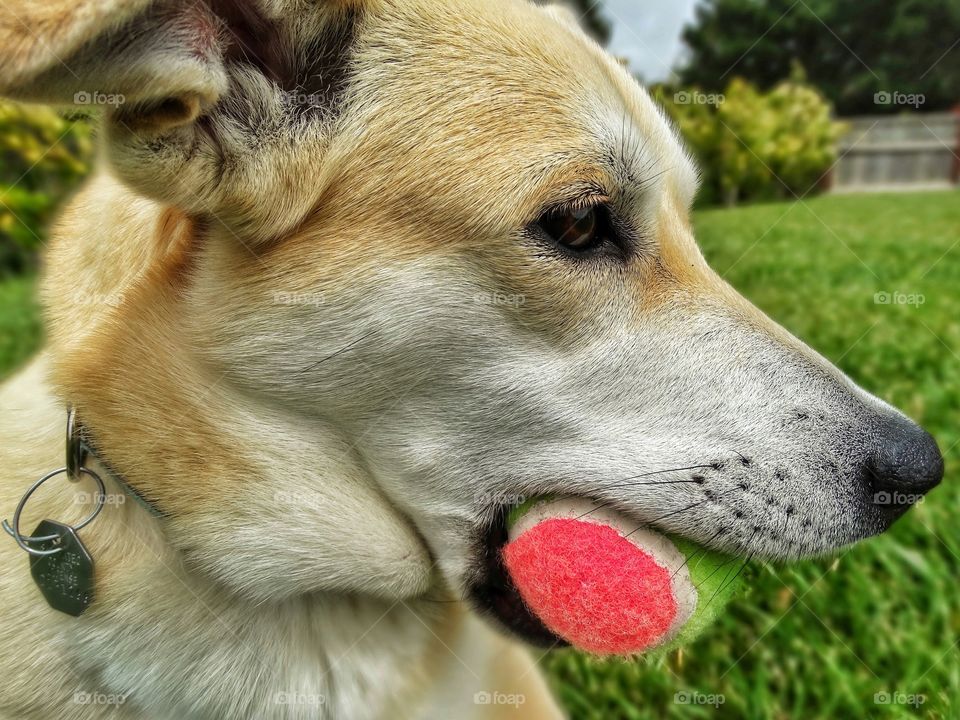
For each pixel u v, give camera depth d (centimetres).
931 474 20
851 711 28
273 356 19
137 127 17
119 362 19
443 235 18
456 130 18
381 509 20
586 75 20
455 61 19
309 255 18
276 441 19
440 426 19
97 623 19
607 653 19
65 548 19
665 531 20
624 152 19
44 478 19
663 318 20
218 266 19
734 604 32
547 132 19
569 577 18
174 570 19
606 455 19
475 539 20
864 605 31
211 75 17
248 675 20
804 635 31
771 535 20
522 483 20
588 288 19
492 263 18
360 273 18
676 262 21
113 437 19
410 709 22
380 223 18
